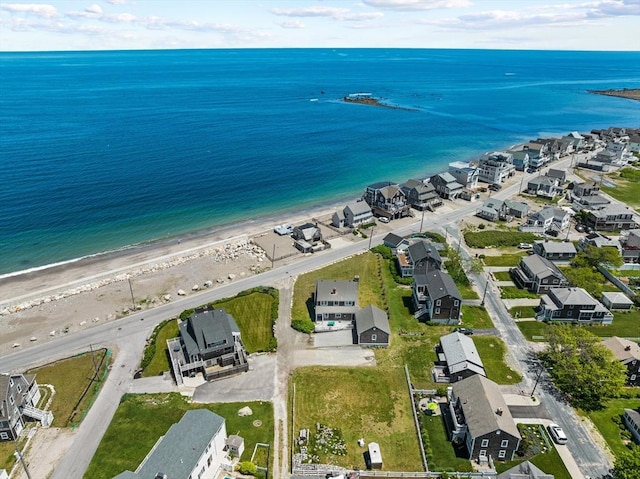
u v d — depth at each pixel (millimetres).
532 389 67562
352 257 109750
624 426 61438
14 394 59875
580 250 110812
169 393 66438
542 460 55719
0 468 54219
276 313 85812
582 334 73312
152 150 199750
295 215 139375
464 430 57812
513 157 183375
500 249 114812
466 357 69500
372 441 58688
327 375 70500
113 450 56688
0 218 129250
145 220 132875
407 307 89250
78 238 120625
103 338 79688
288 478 53562
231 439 56844
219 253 112250
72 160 180125
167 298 91438
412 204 143000
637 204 144625
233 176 172125
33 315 87062
